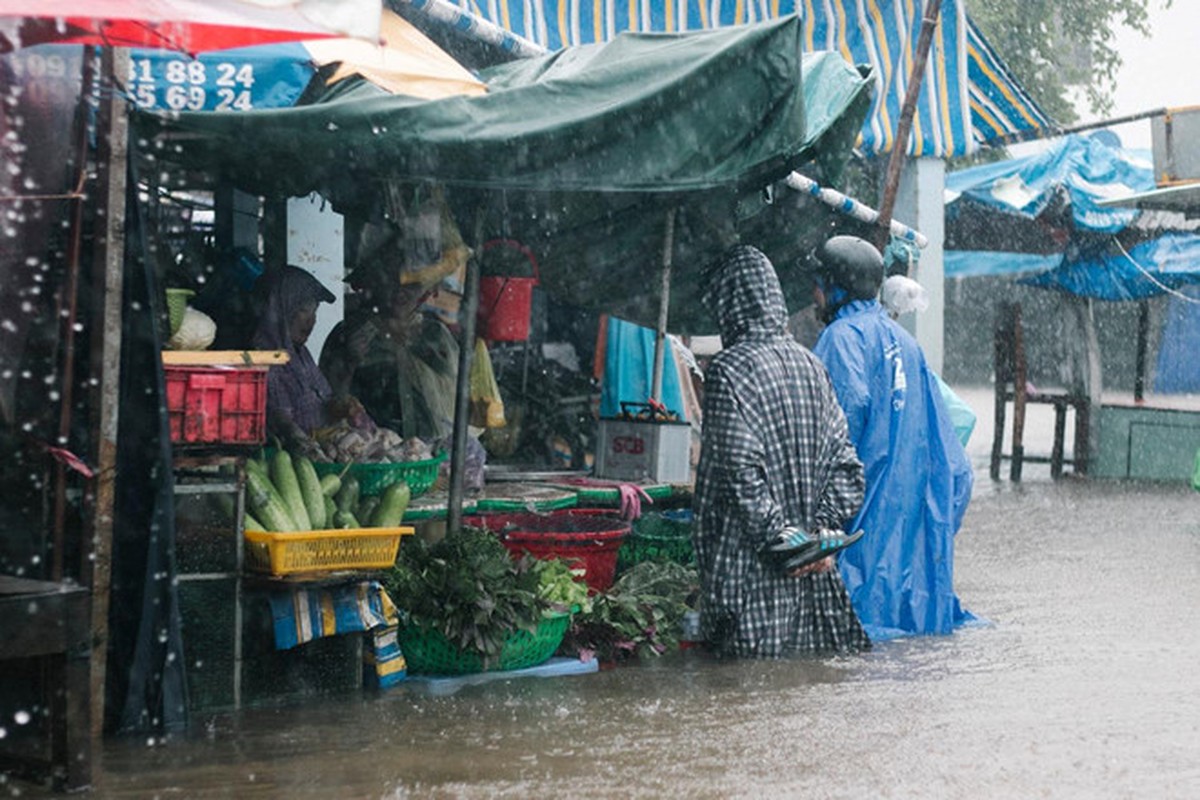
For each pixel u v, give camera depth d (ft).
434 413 35.14
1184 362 88.99
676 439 37.40
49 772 20.51
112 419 22.50
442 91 25.13
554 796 20.53
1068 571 45.73
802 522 31.58
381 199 31.40
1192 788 21.53
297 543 25.39
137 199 23.39
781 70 27.76
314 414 30.30
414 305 33.96
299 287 30.60
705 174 27.58
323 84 25.50
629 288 39.04
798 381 31.53
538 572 28.76
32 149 22.66
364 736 23.86
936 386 35.06
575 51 30.94
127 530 23.85
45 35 20.66
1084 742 24.16
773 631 31.42
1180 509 64.75
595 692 27.68
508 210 36.78
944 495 34.81
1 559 22.81
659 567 33.12
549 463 42.80
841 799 20.63
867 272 34.91
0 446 22.66
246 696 26.18
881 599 34.12
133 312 23.56
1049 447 99.96
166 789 20.57
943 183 59.36
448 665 28.48
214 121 23.70
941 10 57.88
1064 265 79.05
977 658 31.48
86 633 20.26
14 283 22.56
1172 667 30.63
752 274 31.89
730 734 24.39
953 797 20.88
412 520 30.58
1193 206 65.51
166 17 18.60
